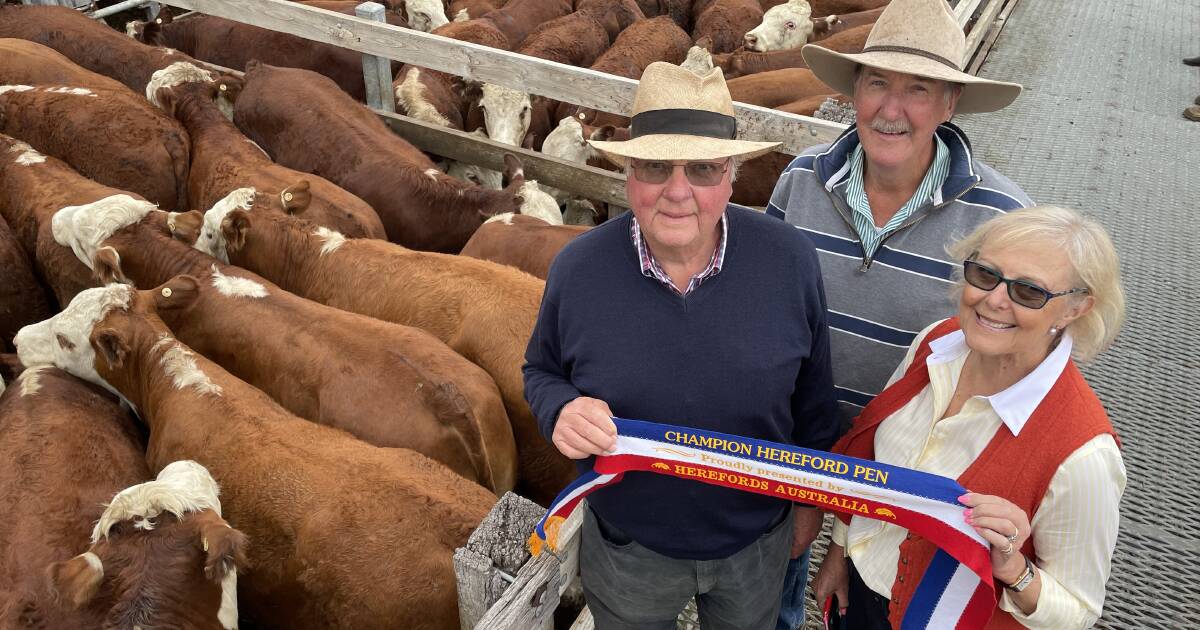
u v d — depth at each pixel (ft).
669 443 5.79
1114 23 25.89
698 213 5.52
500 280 12.16
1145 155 18.15
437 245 16.34
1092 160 17.85
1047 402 5.26
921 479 5.47
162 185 17.56
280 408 10.55
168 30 25.14
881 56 6.48
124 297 11.73
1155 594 9.19
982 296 5.25
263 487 9.37
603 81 14.99
